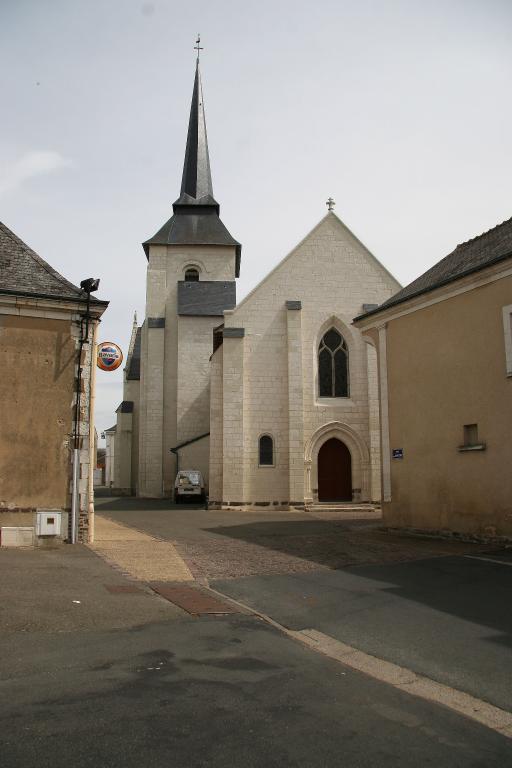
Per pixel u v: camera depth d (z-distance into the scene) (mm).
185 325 38250
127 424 43000
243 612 8078
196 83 46188
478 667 5973
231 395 26359
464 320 15094
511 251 13555
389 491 17219
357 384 26719
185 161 44219
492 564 11297
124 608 7891
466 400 14883
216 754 4113
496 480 13914
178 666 5809
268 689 5309
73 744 4191
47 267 14117
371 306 27250
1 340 12992
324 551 13141
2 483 12711
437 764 4078
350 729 4570
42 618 7254
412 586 9500
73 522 13047
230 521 20469
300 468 25672
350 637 7039
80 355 13438
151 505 29578
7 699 4930
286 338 26953
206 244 40219
